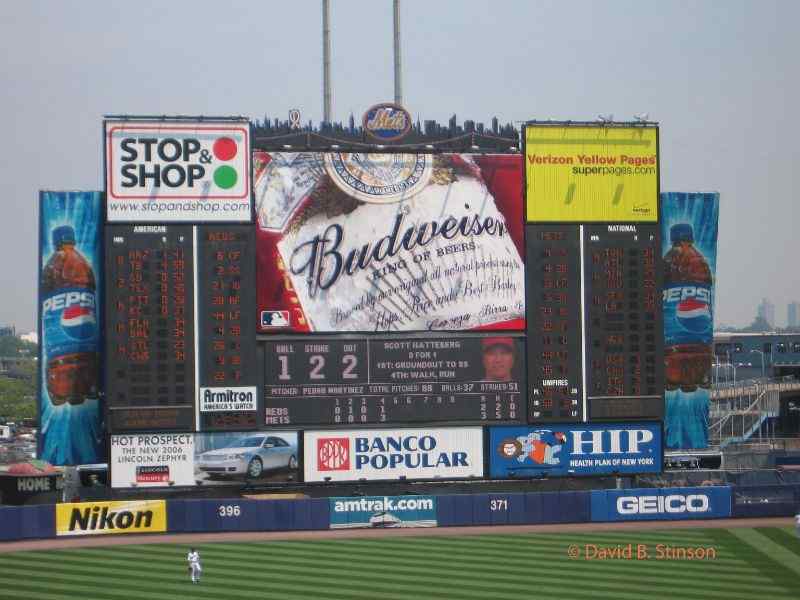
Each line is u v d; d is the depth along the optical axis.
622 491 68.62
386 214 69.00
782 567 56.03
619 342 69.88
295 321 67.81
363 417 68.38
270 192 67.94
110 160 66.50
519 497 67.69
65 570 55.09
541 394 69.44
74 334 70.81
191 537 63.78
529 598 49.56
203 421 66.94
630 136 70.50
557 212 69.88
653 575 54.19
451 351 69.06
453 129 70.25
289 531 65.62
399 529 66.25
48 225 70.62
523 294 69.62
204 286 66.94
